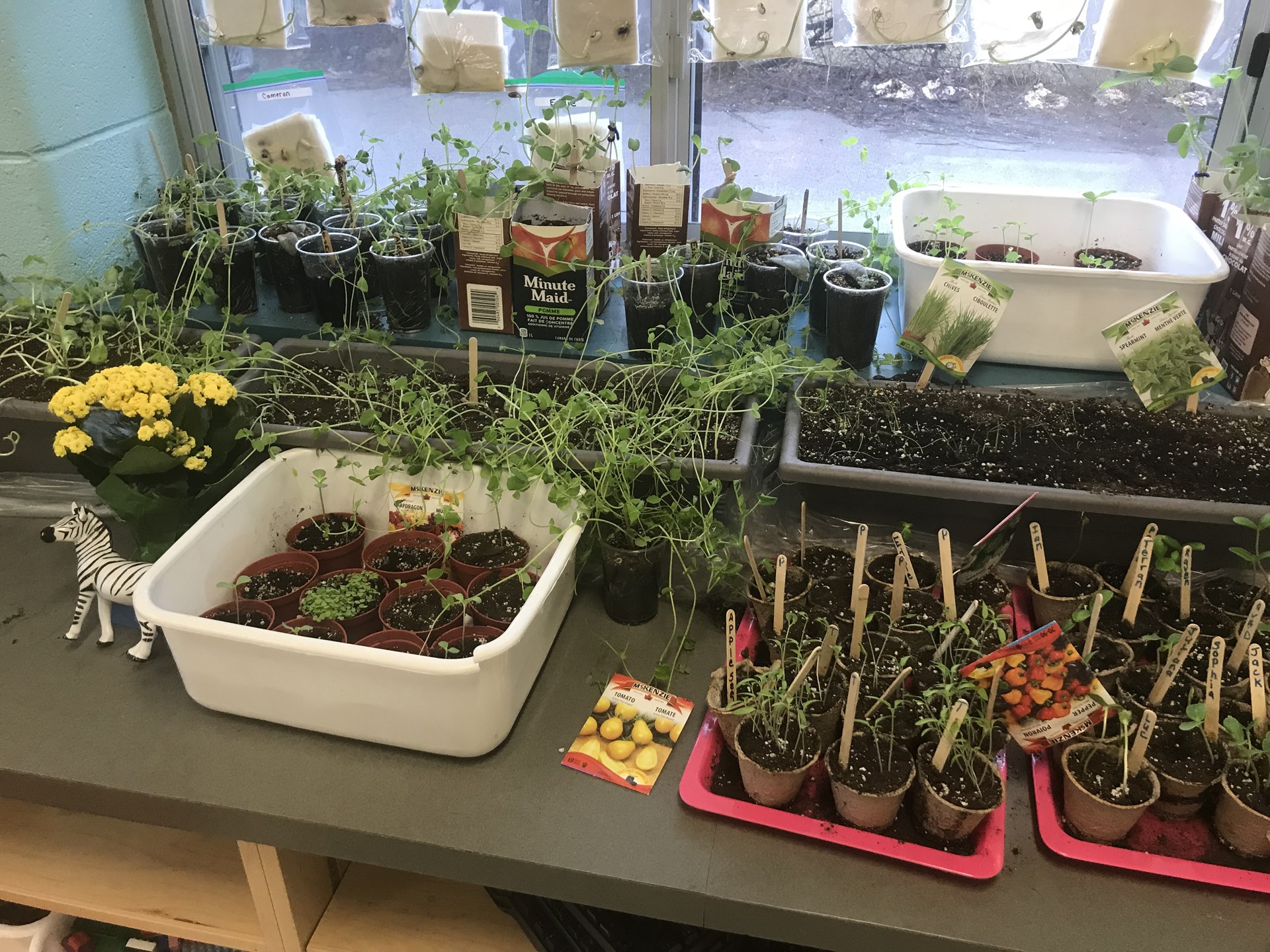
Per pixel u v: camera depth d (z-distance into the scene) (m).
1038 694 1.19
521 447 1.50
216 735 1.35
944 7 1.71
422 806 1.25
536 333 1.82
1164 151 1.83
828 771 1.22
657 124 1.93
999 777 1.20
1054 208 1.86
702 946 1.45
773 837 1.22
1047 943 1.09
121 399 1.36
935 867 1.16
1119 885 1.16
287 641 1.22
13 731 1.35
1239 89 1.71
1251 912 1.13
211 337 1.73
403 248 1.83
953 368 1.60
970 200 1.88
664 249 1.85
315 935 1.48
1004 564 1.57
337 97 2.04
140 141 2.00
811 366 1.57
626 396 1.68
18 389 1.75
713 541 1.44
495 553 1.57
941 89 1.84
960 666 1.36
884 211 2.01
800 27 1.78
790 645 1.38
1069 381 1.68
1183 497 1.40
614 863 1.18
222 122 2.12
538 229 1.68
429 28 1.86
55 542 1.65
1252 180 1.64
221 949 1.67
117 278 1.89
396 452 1.56
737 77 1.90
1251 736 1.25
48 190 1.78
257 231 2.01
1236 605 1.48
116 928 1.76
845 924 1.12
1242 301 1.61
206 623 1.24
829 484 1.43
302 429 1.58
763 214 1.76
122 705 1.39
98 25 1.83
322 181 2.02
